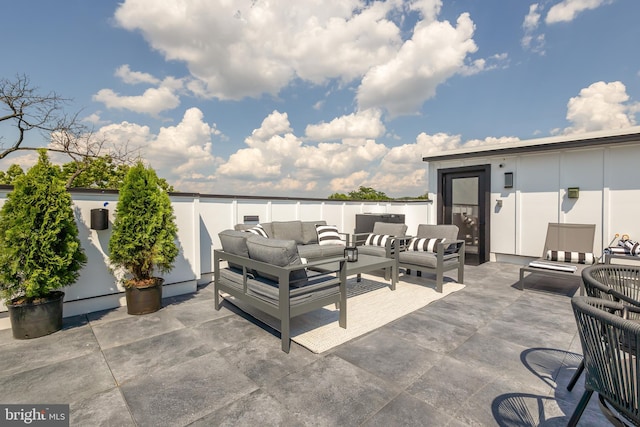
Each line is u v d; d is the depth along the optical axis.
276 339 2.71
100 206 3.45
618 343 1.13
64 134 6.49
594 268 2.05
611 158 5.09
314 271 3.35
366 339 2.71
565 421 1.65
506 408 1.76
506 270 5.60
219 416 1.69
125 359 2.34
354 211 7.25
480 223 6.61
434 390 1.94
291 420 1.66
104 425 1.62
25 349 2.50
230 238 3.18
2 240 2.61
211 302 3.80
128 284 3.34
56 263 2.74
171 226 3.54
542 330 2.88
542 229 5.82
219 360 2.33
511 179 6.15
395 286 4.38
